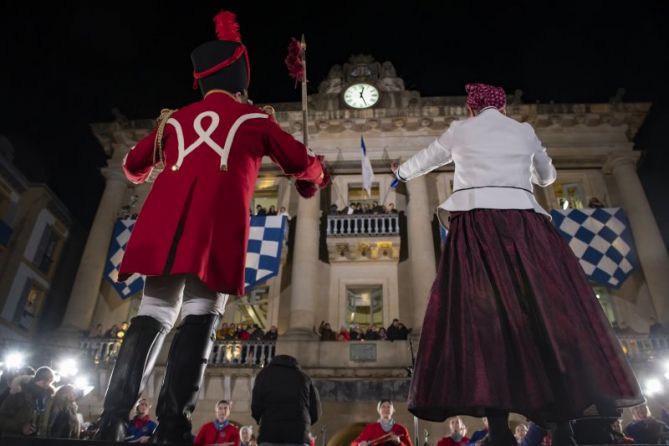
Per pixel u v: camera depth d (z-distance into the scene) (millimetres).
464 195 2701
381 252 20641
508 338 2205
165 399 2217
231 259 2420
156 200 2564
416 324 18312
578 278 2371
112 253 20516
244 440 10211
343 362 17609
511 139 2803
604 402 2012
